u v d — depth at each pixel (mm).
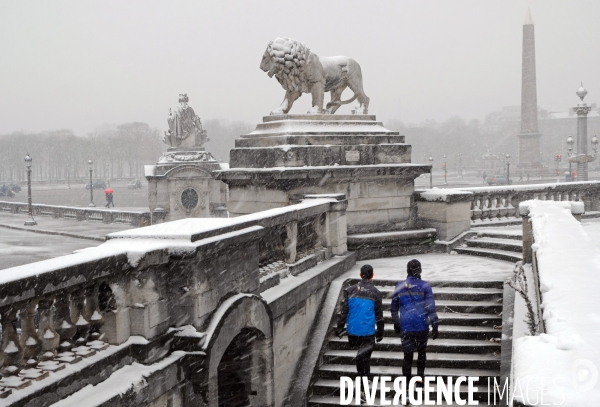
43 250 35406
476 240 17172
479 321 11680
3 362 5328
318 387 10750
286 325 10484
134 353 6770
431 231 17188
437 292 12633
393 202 17141
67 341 6152
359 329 9867
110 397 5879
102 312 6609
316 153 15797
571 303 5398
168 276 7363
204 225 8266
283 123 16328
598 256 8039
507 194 20625
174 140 49375
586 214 23016
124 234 7602
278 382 10102
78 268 5930
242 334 9422
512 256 15312
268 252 11180
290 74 16609
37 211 58781
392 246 16547
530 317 9969
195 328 7504
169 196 47562
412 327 9641
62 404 5570
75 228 46750
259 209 15922
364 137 16812
